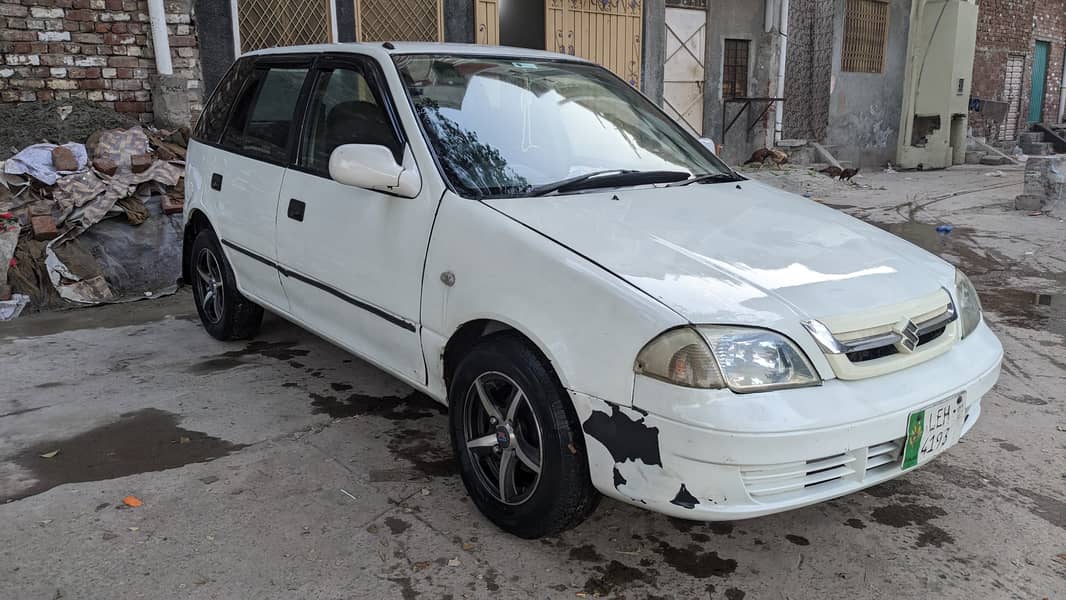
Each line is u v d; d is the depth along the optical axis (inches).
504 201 114.8
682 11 474.3
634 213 116.1
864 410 91.5
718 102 507.2
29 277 221.0
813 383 91.0
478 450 114.0
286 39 317.7
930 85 642.8
